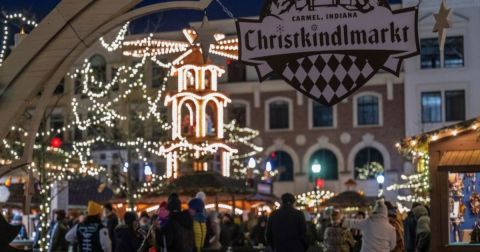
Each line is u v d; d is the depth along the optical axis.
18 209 27.98
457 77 42.38
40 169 19.98
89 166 28.11
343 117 44.53
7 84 6.47
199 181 21.94
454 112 42.44
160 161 33.94
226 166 25.56
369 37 7.22
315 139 44.81
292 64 7.29
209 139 25.06
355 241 17.58
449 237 15.79
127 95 28.50
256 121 45.38
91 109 27.83
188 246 12.16
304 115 45.00
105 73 39.00
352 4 7.25
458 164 15.30
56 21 6.49
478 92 42.12
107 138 32.03
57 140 21.23
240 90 45.69
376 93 43.94
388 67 7.21
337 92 7.23
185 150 25.05
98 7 6.49
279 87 45.31
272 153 44.12
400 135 43.38
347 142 44.31
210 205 24.97
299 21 7.29
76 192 28.83
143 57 28.70
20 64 6.48
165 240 11.99
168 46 25.77
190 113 25.48
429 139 16.05
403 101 43.50
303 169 44.81
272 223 12.79
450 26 7.40
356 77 7.23
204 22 7.31
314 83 7.25
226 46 24.66
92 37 6.51
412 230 17.08
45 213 19.17
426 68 42.81
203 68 25.23
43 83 6.55
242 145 44.16
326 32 7.26
